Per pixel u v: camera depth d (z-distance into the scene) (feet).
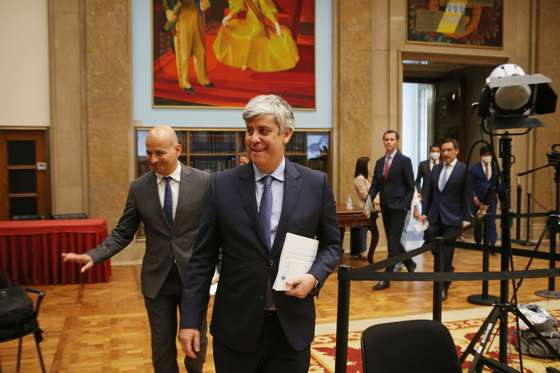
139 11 28.91
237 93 30.37
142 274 10.19
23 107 27.78
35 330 11.93
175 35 29.37
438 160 30.27
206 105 29.94
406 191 21.74
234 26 30.17
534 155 36.76
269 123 6.72
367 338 7.37
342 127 31.89
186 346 6.95
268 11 30.68
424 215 20.63
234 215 7.00
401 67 33.19
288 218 6.97
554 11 36.17
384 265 10.14
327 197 7.39
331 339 15.43
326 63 31.86
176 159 10.34
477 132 37.70
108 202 28.43
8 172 27.89
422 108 49.21
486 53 35.01
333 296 21.01
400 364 7.33
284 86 31.12
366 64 32.09
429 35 33.86
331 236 7.41
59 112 27.96
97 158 28.25
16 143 28.02
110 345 15.12
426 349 7.51
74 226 23.38
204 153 30.07
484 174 30.48
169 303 10.02
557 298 20.33
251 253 6.94
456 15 34.32
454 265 27.35
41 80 27.96
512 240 34.63
